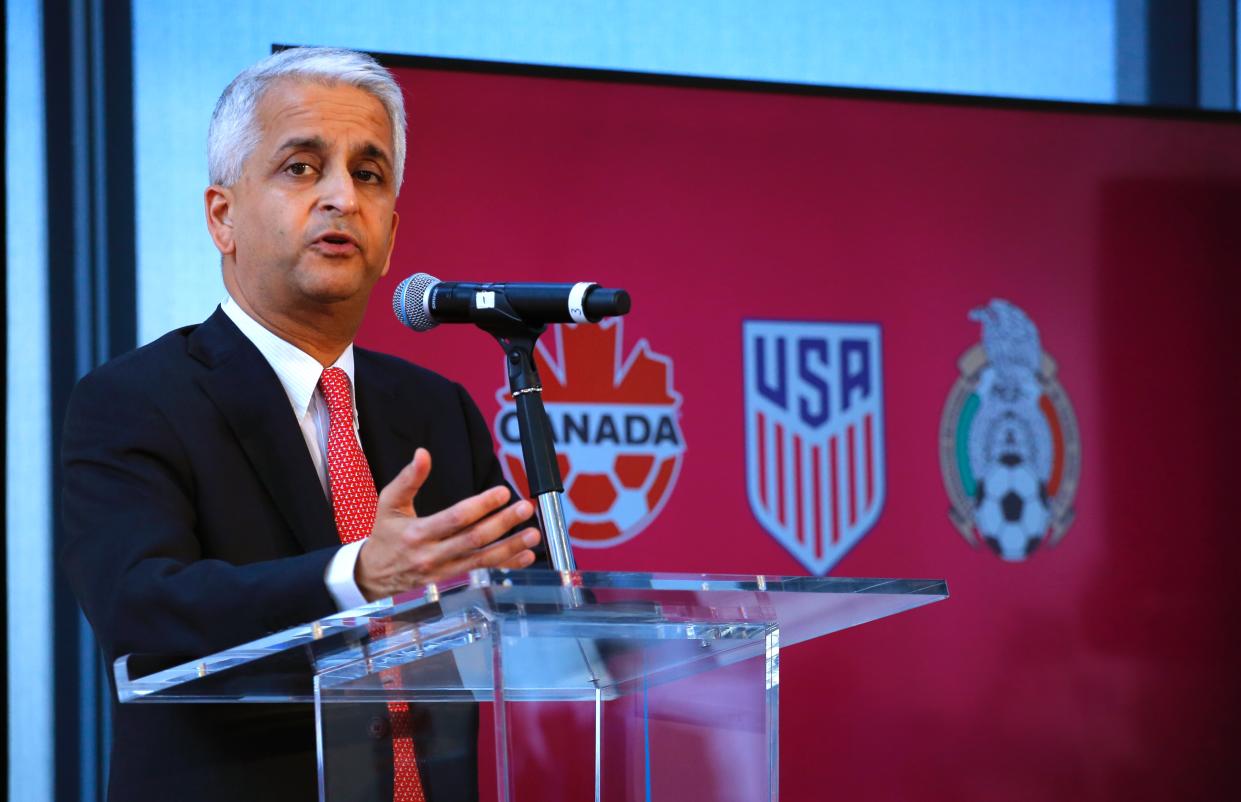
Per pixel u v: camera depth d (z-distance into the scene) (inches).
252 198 143.8
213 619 104.0
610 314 120.0
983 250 286.2
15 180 251.4
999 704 276.2
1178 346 295.0
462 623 96.7
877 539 275.0
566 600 91.7
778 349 272.7
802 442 272.4
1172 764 284.2
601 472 260.5
